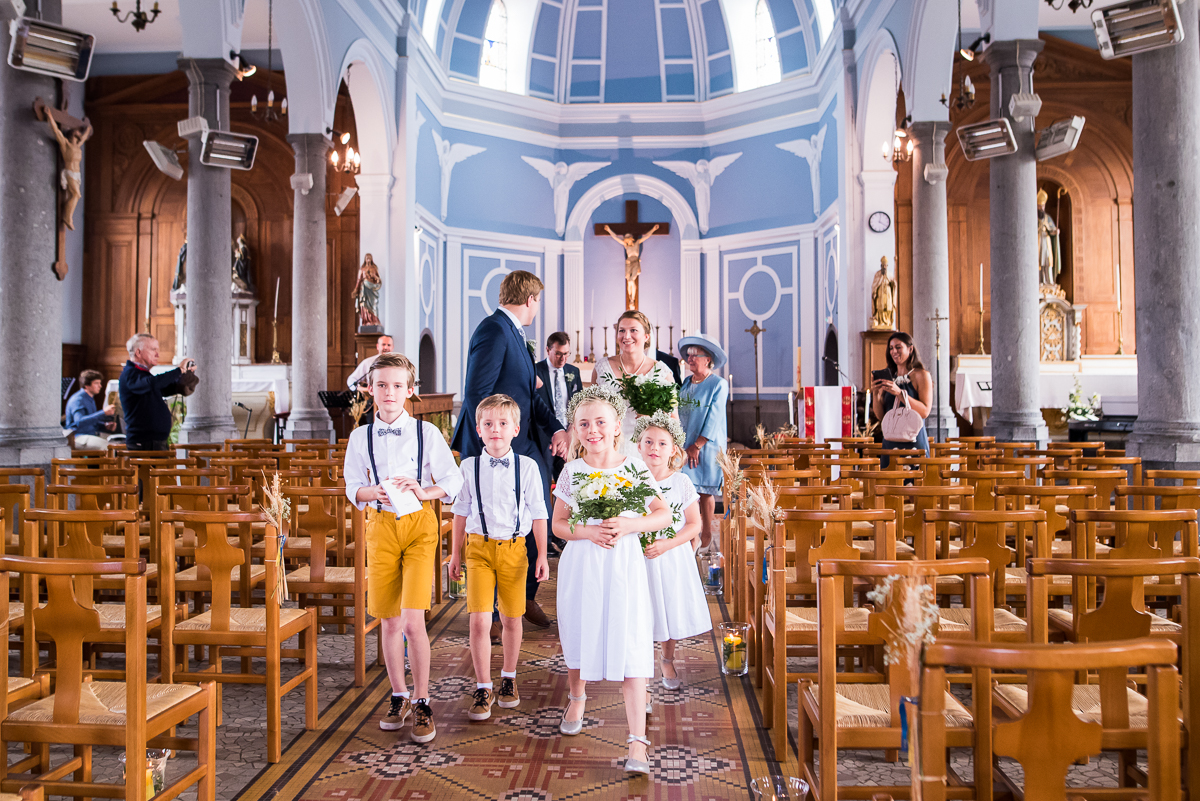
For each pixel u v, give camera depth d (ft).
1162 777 5.82
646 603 11.22
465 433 15.99
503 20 62.34
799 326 59.52
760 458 20.70
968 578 12.31
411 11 50.65
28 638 11.21
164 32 53.72
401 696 12.61
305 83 39.45
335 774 11.01
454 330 59.67
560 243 64.95
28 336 21.50
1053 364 45.06
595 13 63.26
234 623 11.82
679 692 14.30
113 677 12.53
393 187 49.65
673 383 18.04
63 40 21.12
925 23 37.52
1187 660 7.74
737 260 63.10
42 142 21.81
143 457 20.98
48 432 21.83
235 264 54.08
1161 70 20.11
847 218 49.01
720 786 10.72
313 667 12.66
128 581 8.30
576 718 12.35
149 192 56.29
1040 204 52.21
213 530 11.62
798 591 13.02
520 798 10.35
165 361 55.83
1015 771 11.02
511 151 62.64
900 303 50.01
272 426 47.29
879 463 20.44
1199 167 20.01
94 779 11.00
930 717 5.91
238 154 30.12
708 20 62.69
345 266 52.03
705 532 24.25
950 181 51.75
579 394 11.84
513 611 13.24
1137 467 19.43
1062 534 20.13
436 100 57.67
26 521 11.27
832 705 8.54
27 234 21.50
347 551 16.98
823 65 54.75
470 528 13.06
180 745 9.86
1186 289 19.93
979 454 20.93
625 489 11.08
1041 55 52.29
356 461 12.50
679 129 64.59
